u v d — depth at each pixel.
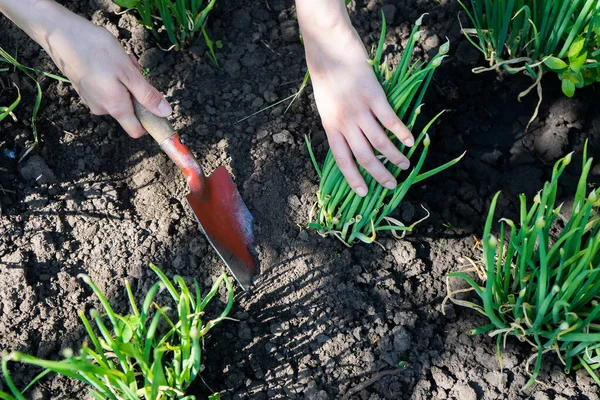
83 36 0.93
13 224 1.03
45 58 1.12
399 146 0.98
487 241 0.86
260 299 1.00
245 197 1.05
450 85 1.12
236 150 1.08
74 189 1.05
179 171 1.06
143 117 0.95
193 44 1.14
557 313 0.92
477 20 1.09
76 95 1.11
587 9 1.01
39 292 1.00
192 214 1.04
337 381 0.97
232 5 1.17
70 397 0.95
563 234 0.94
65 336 0.98
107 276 1.01
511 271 1.01
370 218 1.00
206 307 1.00
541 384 0.97
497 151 1.09
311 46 0.98
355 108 0.96
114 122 1.09
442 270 1.03
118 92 0.94
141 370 0.94
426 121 1.10
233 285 1.01
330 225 1.02
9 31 1.14
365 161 0.95
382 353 0.98
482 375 0.97
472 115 1.11
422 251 1.04
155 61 1.12
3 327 0.98
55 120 1.09
